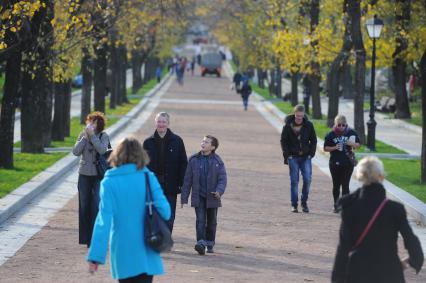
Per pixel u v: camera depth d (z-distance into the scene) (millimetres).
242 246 34906
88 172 33812
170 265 30922
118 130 92812
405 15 88875
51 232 36969
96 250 20641
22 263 30797
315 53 95750
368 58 92562
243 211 43906
